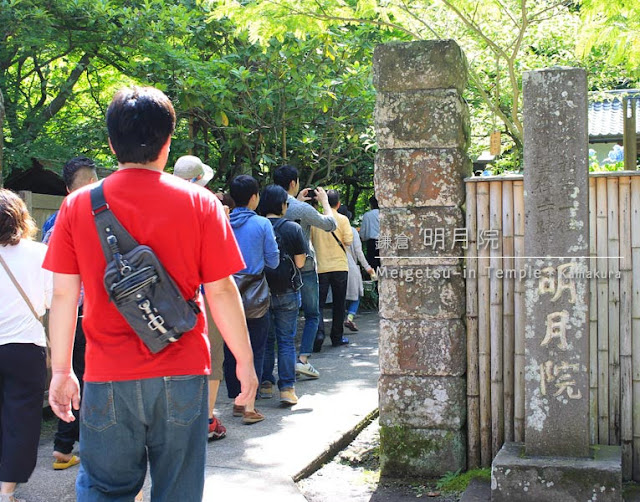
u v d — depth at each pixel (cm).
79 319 452
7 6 735
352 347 872
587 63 884
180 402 246
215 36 941
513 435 439
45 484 423
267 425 538
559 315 388
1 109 555
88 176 440
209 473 435
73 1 777
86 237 247
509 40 778
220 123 898
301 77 908
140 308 237
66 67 965
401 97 439
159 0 847
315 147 1039
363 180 1363
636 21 559
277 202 611
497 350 441
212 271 255
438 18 757
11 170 737
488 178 436
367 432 554
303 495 412
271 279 591
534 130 387
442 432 445
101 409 244
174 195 251
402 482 445
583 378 387
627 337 416
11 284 386
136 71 859
